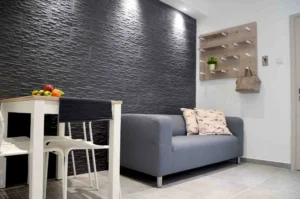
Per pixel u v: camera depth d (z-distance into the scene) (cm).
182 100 357
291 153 279
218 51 358
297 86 280
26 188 192
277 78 296
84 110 139
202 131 305
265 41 310
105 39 263
